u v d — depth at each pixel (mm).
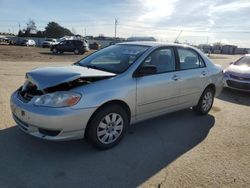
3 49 31047
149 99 4512
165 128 5160
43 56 25047
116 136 4195
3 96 6770
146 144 4379
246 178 3512
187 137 4773
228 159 4008
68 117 3525
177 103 5188
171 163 3799
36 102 3633
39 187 3102
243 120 5953
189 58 5512
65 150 3992
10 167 3469
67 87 3723
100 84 3877
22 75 10594
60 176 3338
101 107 3877
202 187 3254
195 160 3920
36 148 3998
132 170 3566
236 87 8695
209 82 5879
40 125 3562
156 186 3234
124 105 4203
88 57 5160
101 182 3268
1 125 4750
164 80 4730
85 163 3676
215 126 5434
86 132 3865
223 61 31984
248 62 9727
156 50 4777
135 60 4434
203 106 6000
